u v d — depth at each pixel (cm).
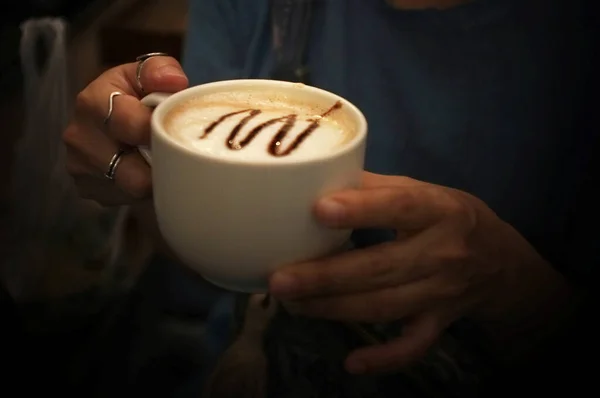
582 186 58
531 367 52
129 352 59
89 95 46
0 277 65
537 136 59
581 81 58
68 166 50
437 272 41
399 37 61
